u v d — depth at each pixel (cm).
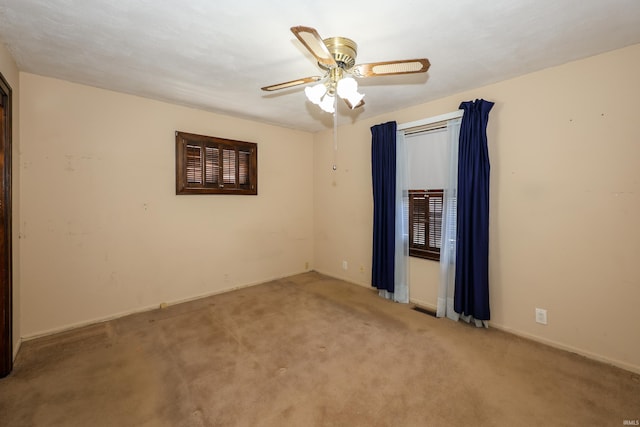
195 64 230
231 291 379
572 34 186
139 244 311
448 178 299
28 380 197
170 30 183
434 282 320
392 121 344
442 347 240
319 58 156
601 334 219
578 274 228
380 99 309
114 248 295
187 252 345
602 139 213
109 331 268
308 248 472
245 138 389
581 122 222
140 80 262
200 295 357
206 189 351
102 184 286
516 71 241
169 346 242
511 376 201
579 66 221
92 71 244
